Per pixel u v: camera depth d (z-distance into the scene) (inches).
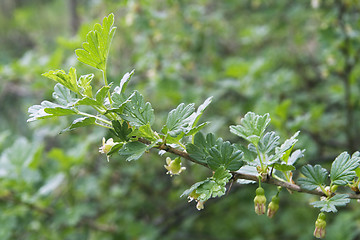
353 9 153.6
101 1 183.2
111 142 58.8
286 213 207.3
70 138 179.3
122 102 55.3
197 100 162.4
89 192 172.6
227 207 213.8
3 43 324.8
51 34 335.9
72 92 58.8
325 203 56.9
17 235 151.6
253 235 211.6
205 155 56.4
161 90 158.7
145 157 188.5
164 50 169.5
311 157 155.3
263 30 200.8
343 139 175.8
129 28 179.5
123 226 170.6
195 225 215.8
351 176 57.7
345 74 144.3
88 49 53.6
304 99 183.0
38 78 165.2
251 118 60.5
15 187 137.6
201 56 195.8
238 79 181.8
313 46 237.0
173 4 171.8
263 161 59.4
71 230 157.1
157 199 196.1
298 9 192.4
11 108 280.1
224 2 232.8
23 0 354.0
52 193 150.9
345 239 136.6
